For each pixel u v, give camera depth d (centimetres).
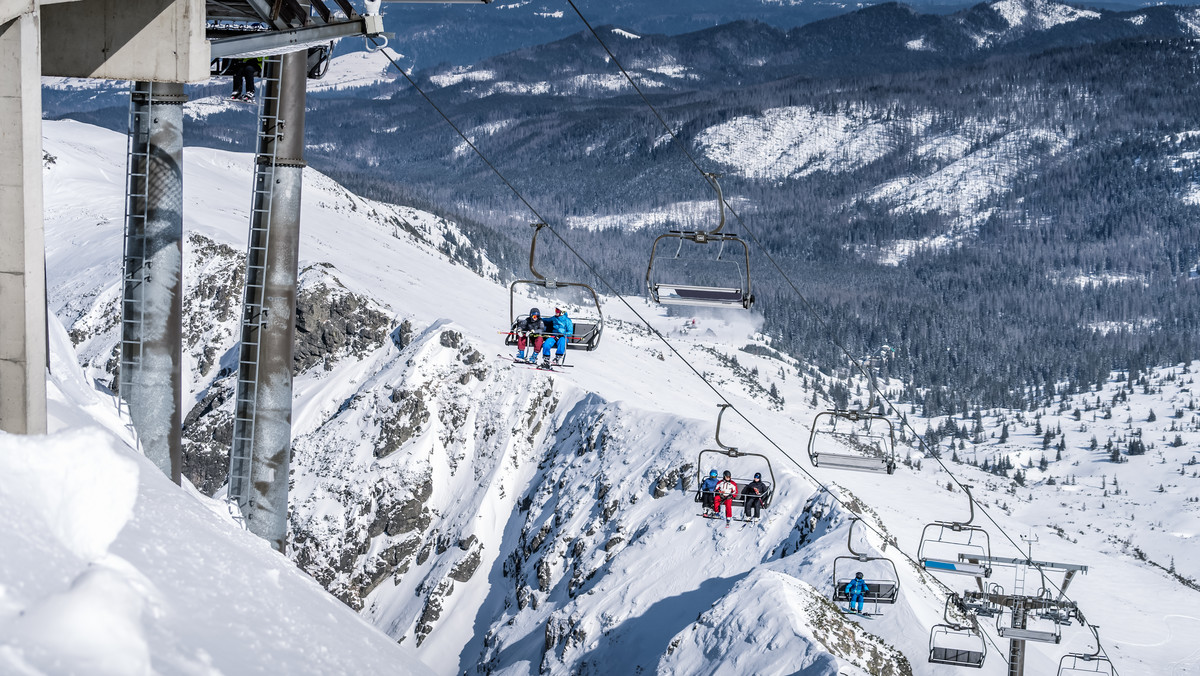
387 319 12706
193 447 11106
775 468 8731
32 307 674
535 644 8481
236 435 1752
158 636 377
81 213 15638
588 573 8706
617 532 8906
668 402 14038
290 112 1683
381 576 10494
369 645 608
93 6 874
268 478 1756
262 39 1123
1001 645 6494
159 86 1520
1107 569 10844
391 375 11831
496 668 8675
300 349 12425
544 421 11550
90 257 13625
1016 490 18775
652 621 7462
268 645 466
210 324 12531
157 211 1531
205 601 472
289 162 1695
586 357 14962
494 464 11131
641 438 10169
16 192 654
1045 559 10656
